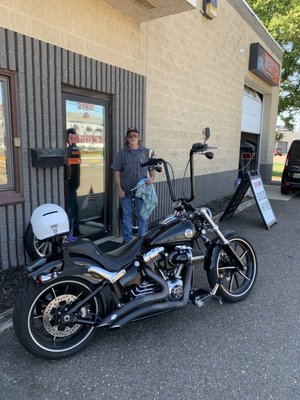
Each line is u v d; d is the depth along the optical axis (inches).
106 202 225.5
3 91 153.0
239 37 416.2
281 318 133.6
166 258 120.5
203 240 138.0
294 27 641.0
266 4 689.6
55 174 177.0
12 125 156.9
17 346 112.3
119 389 94.7
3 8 146.0
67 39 177.2
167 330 123.9
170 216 127.2
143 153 199.0
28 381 96.8
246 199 397.4
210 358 108.6
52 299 105.5
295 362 107.3
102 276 107.9
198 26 309.7
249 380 98.9
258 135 611.2
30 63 158.9
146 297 112.6
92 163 210.5
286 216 327.0
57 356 104.2
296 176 453.1
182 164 307.6
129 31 220.2
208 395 92.9
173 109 284.4
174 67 278.4
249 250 149.0
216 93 367.6
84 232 212.4
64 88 182.2
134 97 232.5
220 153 396.5
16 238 163.3
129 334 120.9
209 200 376.5
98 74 198.8
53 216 102.6
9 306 130.0
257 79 510.6
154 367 103.9
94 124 207.5
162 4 200.2
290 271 183.2
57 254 105.6
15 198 160.1
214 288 134.2
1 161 157.5
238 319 132.1
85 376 99.3
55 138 175.0
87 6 186.5
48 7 165.0
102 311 111.6
